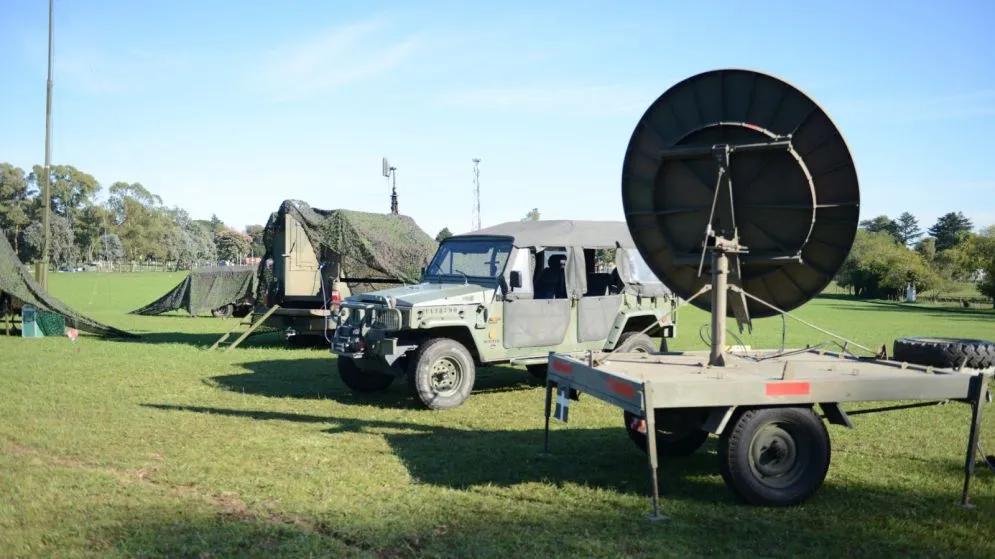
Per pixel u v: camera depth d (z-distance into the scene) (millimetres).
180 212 130875
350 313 9773
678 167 6324
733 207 6059
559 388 6562
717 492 5758
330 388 10516
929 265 63625
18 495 5316
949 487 5984
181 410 8641
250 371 12062
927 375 5551
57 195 106062
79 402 9000
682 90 6207
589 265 11766
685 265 6543
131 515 4957
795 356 6656
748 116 5941
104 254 109562
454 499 5426
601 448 7145
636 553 4418
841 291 84625
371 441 7258
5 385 10211
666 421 6523
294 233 16172
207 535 4574
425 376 8930
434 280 10586
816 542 4688
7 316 18562
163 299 26906
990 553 4570
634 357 6559
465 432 7801
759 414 5320
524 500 5438
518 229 10539
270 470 6117
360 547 4461
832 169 5707
